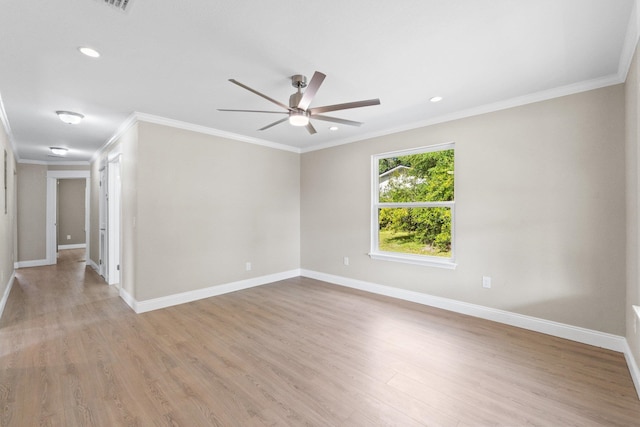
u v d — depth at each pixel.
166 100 3.03
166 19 1.76
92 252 6.21
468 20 1.80
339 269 4.78
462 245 3.42
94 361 2.39
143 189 3.49
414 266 3.87
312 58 2.24
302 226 5.38
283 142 4.94
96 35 1.91
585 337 2.65
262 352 2.54
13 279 5.04
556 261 2.81
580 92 2.68
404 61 2.30
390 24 1.83
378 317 3.33
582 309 2.68
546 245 2.87
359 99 3.07
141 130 3.46
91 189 6.34
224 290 4.29
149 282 3.55
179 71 2.41
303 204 5.36
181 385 2.06
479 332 2.91
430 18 1.78
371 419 1.73
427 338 2.79
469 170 3.37
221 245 4.25
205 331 2.97
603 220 2.57
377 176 4.36
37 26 1.80
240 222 4.49
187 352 2.54
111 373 2.21
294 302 3.88
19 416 1.74
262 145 4.80
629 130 2.27
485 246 3.25
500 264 3.15
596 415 1.75
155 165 3.59
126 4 1.62
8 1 1.57
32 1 1.58
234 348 2.61
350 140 4.59
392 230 4.20
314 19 1.78
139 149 3.45
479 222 3.29
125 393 1.97
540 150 2.90
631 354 2.20
